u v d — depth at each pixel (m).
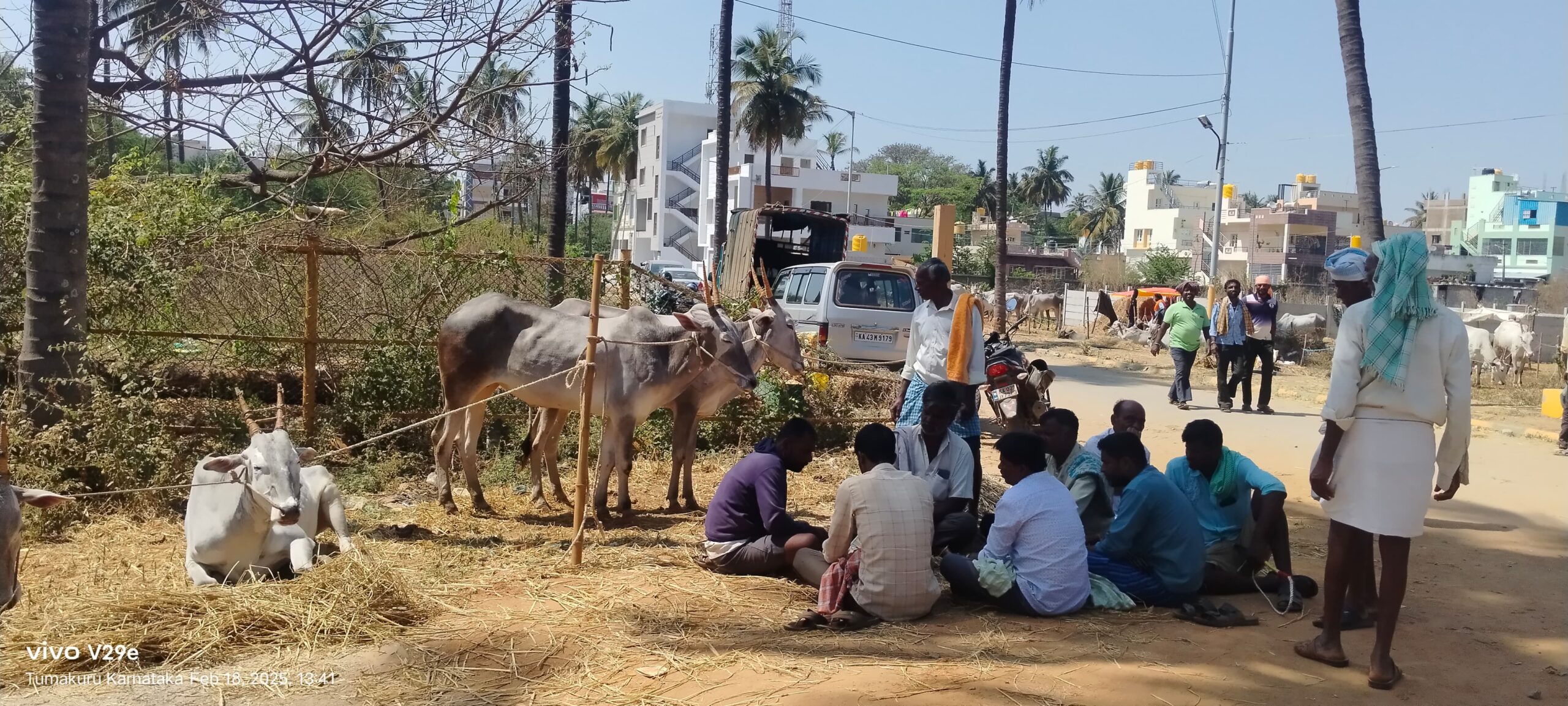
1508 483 9.17
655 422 9.91
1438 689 4.45
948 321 6.68
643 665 4.56
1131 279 48.03
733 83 41.47
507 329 7.39
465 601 5.41
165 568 5.77
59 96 7.18
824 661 4.64
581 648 4.75
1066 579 5.29
